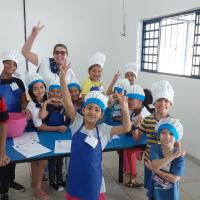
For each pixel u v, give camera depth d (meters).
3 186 2.19
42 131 2.13
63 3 4.98
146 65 4.54
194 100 3.22
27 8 4.75
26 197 2.34
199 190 2.54
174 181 1.62
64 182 2.51
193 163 3.19
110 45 5.49
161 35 4.08
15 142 1.87
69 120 2.25
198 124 3.17
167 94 1.94
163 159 1.62
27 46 2.85
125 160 2.67
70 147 1.77
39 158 1.61
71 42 5.18
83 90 2.77
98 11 5.27
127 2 4.72
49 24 4.95
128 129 1.62
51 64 2.88
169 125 1.65
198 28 3.24
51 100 2.25
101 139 1.62
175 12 3.53
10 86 2.36
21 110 2.41
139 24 4.45
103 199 1.74
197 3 3.08
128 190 2.50
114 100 2.29
